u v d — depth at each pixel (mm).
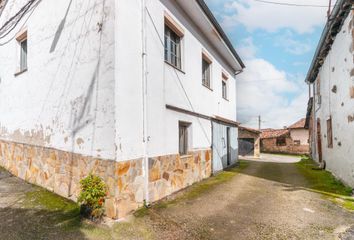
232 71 12992
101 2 4555
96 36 4605
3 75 8203
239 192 6125
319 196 5738
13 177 7059
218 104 10180
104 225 3893
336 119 8070
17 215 4273
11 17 7758
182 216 4359
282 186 6910
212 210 4691
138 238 3510
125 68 4480
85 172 4660
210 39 9117
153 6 5492
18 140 7223
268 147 33625
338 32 7570
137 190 4617
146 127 4922
